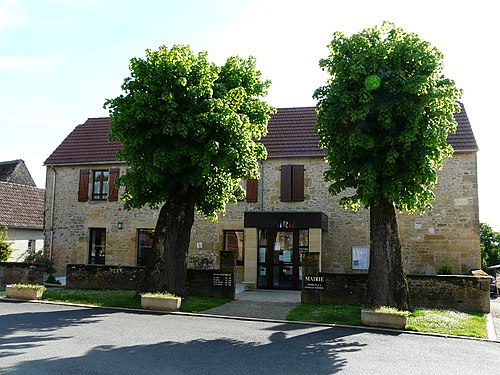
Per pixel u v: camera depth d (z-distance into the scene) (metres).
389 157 11.16
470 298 13.24
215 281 14.90
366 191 11.40
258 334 9.50
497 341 9.53
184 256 13.77
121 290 15.56
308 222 17.50
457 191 18.09
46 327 9.41
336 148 11.99
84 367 6.58
